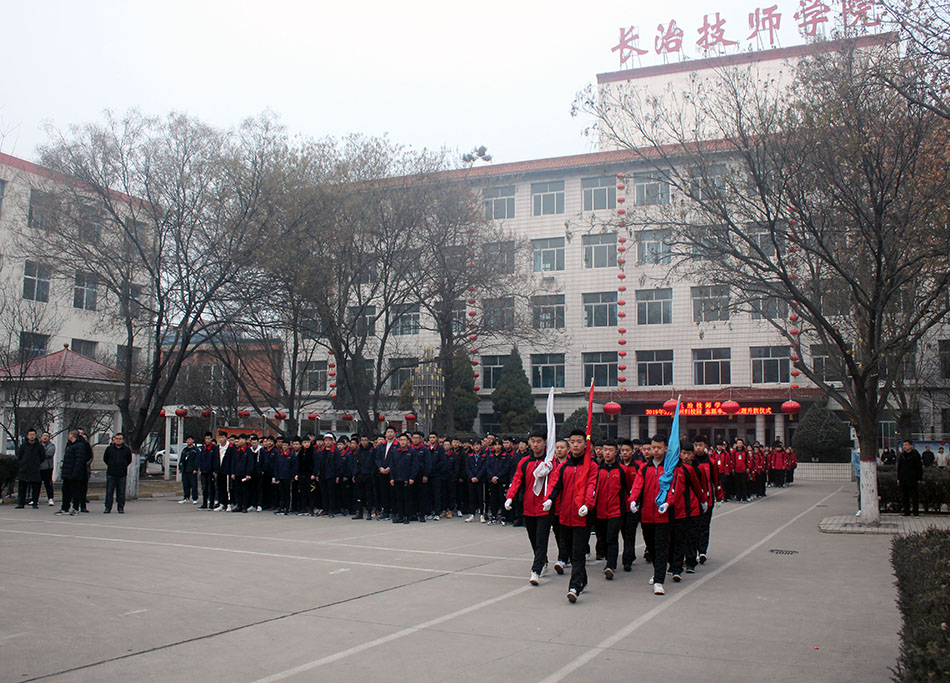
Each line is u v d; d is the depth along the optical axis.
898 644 6.80
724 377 39.97
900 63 11.59
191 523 16.14
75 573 9.68
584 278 42.22
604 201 42.09
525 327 34.91
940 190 13.09
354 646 6.64
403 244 26.95
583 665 6.12
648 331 41.06
